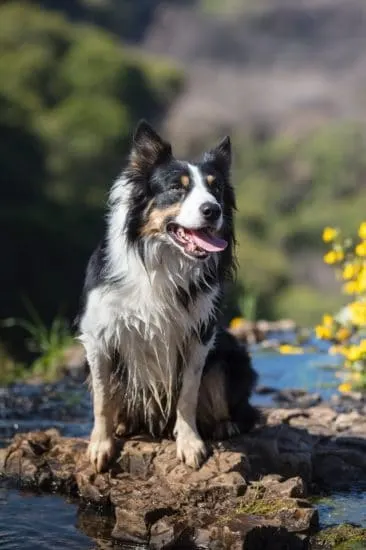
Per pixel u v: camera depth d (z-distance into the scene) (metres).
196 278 6.53
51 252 23.80
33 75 37.00
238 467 6.47
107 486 6.48
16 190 29.55
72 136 33.88
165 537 5.80
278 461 6.82
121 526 6.00
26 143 32.19
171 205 6.41
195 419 6.75
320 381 9.80
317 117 56.62
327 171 49.41
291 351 11.08
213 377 6.97
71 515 6.34
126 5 66.25
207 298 6.61
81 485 6.58
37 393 9.64
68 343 11.94
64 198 30.62
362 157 49.59
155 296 6.44
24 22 39.91
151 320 6.49
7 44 38.69
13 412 8.80
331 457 7.09
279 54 70.12
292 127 54.53
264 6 73.75
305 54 69.81
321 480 6.95
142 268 6.41
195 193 6.40
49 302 22.95
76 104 35.75
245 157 51.78
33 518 6.29
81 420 8.61
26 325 13.16
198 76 61.91
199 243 6.33
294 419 7.93
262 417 7.76
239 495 6.21
